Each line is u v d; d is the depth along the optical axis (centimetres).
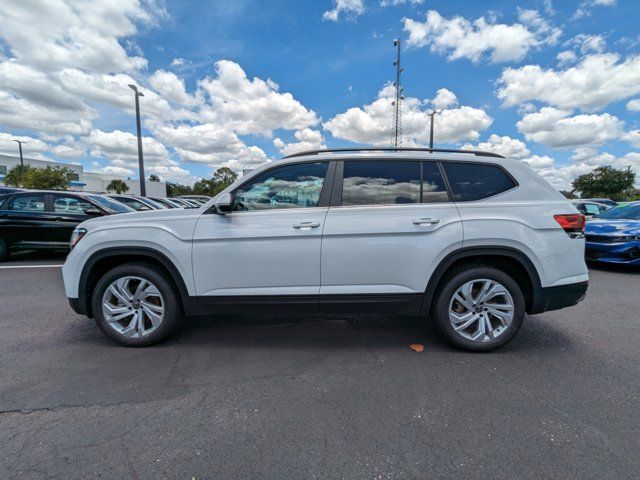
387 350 346
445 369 308
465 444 215
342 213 330
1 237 793
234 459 204
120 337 346
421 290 330
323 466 198
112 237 335
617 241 707
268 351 344
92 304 346
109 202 855
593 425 232
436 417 241
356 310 337
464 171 345
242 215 334
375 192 338
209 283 334
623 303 504
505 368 309
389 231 325
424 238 326
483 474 192
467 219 327
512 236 323
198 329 399
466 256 329
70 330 395
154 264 349
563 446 213
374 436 222
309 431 227
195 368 309
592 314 455
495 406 253
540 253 326
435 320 342
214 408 252
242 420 238
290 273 330
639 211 784
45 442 216
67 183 3309
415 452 209
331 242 327
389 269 329
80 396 265
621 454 206
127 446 213
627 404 256
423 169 343
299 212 332
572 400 261
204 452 209
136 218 345
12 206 800
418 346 354
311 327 406
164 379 290
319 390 275
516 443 215
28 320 427
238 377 294
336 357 331
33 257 893
